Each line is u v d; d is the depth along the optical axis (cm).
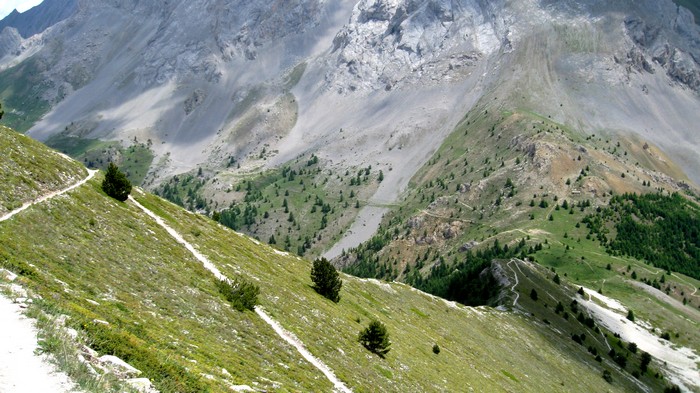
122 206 5997
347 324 6431
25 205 4412
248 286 5084
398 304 9862
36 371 1762
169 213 7019
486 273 19450
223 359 3369
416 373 6025
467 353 8956
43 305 2373
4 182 4581
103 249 4388
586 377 12431
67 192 5266
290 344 4647
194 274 5094
